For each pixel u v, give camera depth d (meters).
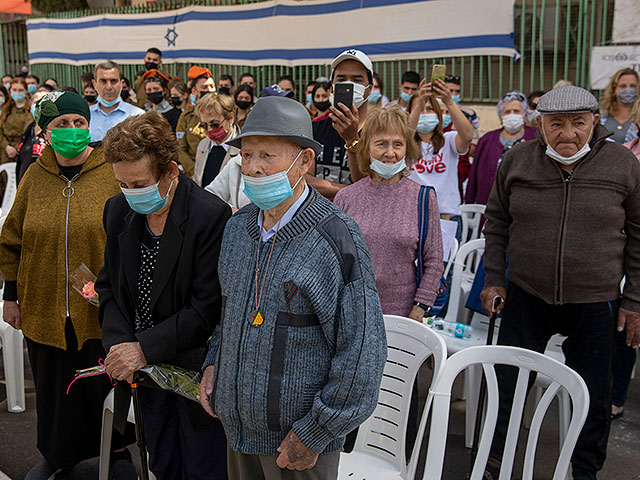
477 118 7.40
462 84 7.88
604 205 2.77
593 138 2.84
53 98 2.76
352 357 1.74
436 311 3.25
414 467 2.35
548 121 2.77
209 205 2.25
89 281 2.69
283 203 1.88
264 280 1.82
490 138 5.64
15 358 3.92
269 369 1.80
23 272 2.95
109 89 5.06
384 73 8.43
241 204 3.57
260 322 1.81
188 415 2.30
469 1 7.54
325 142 3.69
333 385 1.75
